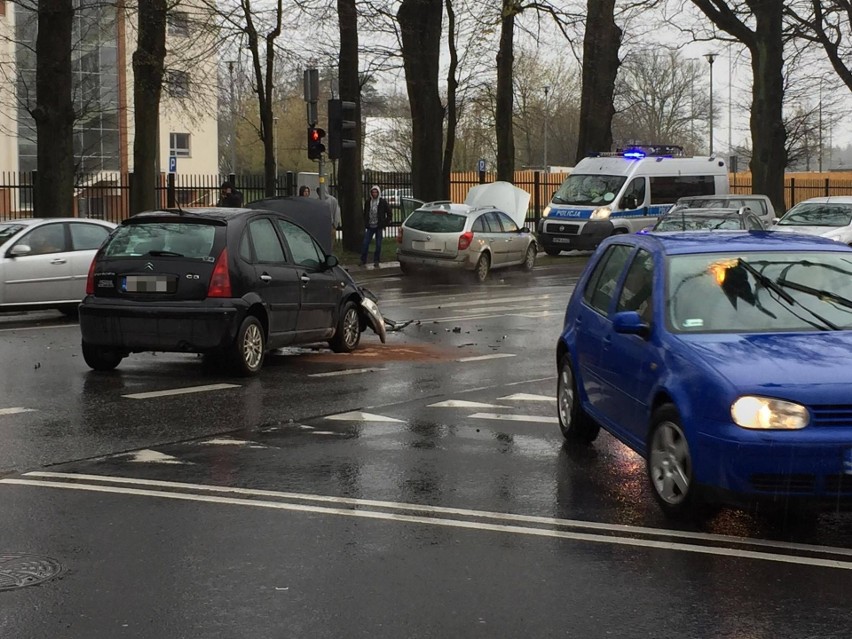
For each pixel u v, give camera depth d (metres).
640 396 7.16
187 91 34.97
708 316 7.14
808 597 5.23
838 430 6.03
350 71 30.31
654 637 4.71
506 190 33.66
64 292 17.39
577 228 31.75
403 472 7.82
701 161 33.44
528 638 4.70
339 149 26.44
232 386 11.53
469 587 5.36
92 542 6.11
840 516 6.71
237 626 4.83
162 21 25.92
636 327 7.23
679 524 6.52
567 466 8.07
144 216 12.21
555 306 20.28
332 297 13.72
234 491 7.26
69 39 23.86
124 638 4.70
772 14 36.81
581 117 35.91
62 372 12.43
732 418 6.10
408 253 26.23
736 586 5.39
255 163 81.19
